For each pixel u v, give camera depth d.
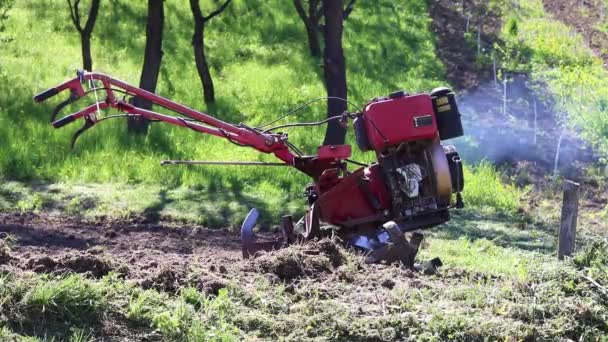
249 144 18.31
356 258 16.42
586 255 16.03
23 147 30.62
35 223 23.34
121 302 13.16
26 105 36.19
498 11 58.41
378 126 17.91
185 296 13.62
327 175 18.53
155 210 25.89
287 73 44.53
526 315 14.11
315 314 13.50
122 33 47.75
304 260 15.66
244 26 50.19
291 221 18.53
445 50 51.47
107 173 29.12
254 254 17.55
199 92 41.25
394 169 18.05
